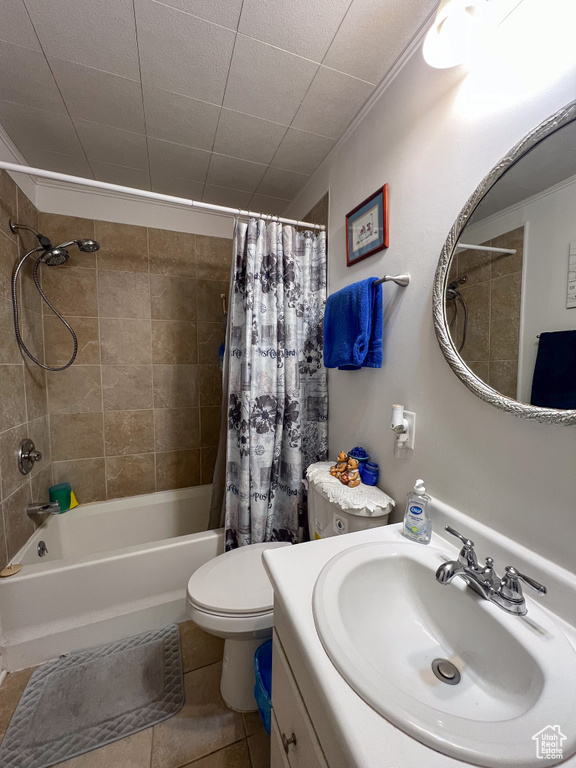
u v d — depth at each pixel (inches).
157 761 36.7
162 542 57.2
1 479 49.3
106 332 75.3
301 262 60.2
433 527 33.7
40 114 50.0
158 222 78.4
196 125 52.1
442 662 23.8
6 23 35.6
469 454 30.6
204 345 84.6
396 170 40.1
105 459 76.8
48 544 62.2
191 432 84.7
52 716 41.1
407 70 38.0
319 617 21.3
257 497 57.0
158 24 35.8
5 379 51.7
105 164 63.2
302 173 65.2
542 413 23.2
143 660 49.4
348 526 40.4
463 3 24.0
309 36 36.8
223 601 39.7
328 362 48.3
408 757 14.3
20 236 59.3
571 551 22.6
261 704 36.8
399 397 40.3
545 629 20.9
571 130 22.0
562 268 22.4
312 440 62.4
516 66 25.4
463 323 30.2
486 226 27.9
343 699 16.7
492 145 27.7
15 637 47.5
